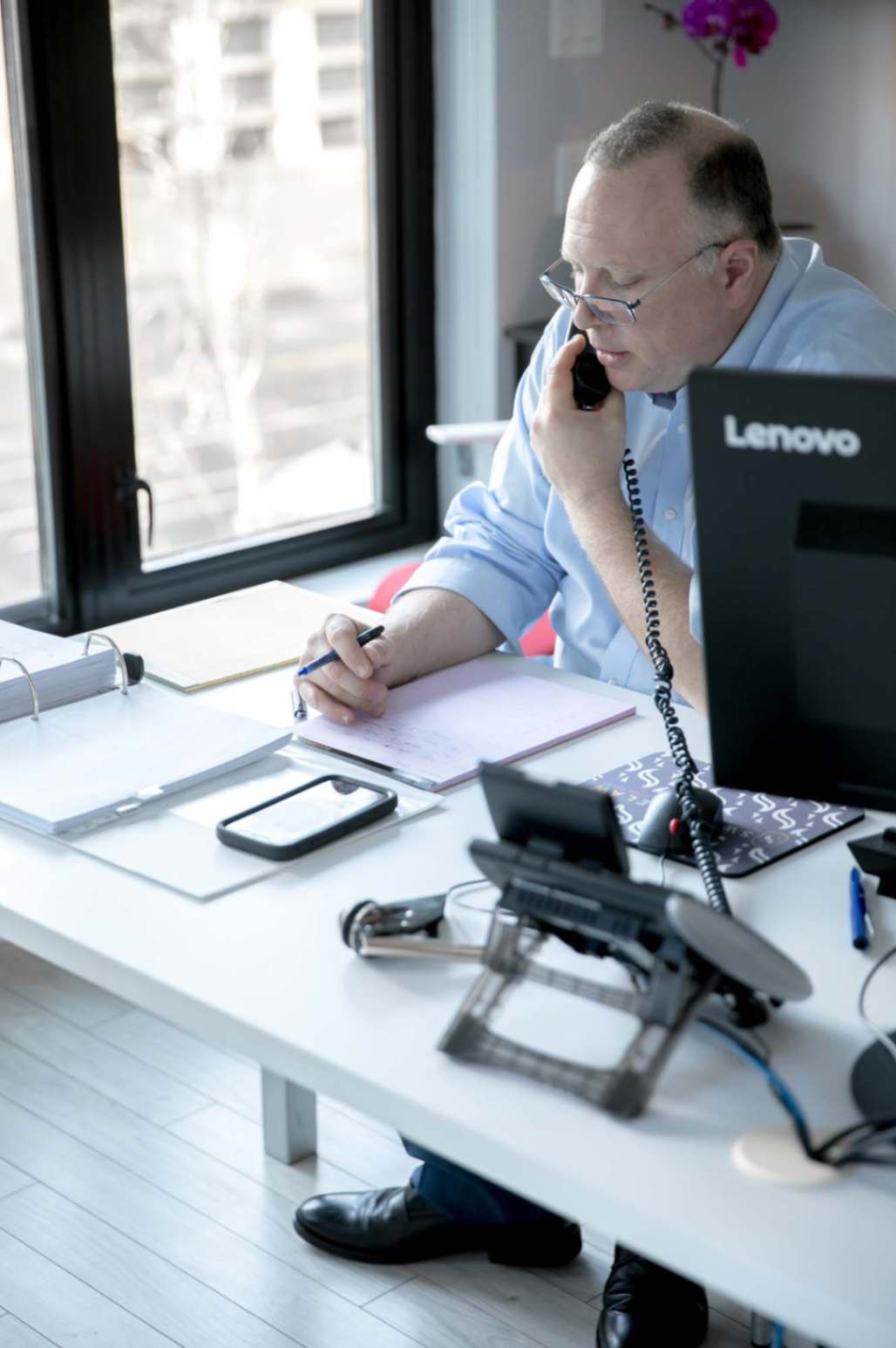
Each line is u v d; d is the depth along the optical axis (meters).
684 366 1.76
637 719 1.63
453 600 1.84
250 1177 2.09
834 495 1.03
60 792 1.40
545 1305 1.86
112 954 1.16
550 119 3.28
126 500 2.96
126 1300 1.86
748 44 3.21
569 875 1.04
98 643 1.69
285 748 1.56
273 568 3.25
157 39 2.86
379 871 1.29
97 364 2.86
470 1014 1.05
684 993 1.00
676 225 1.68
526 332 3.28
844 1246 0.86
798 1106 0.98
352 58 3.17
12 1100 2.24
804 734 1.11
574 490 1.74
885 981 1.13
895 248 3.47
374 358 3.38
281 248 3.17
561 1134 0.96
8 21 2.63
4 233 2.73
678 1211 0.89
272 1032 1.06
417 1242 1.91
